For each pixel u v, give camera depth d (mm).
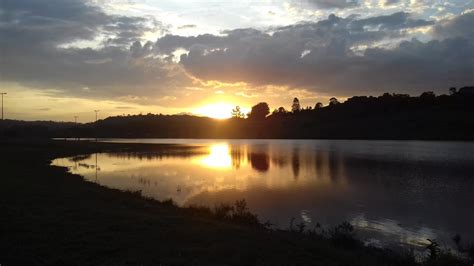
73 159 61375
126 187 31438
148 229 12891
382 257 12305
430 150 86125
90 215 14844
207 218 16844
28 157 55281
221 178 38375
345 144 125000
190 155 76125
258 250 10914
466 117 157625
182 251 10516
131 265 9273
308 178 38781
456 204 25156
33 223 13078
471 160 60000
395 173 43406
